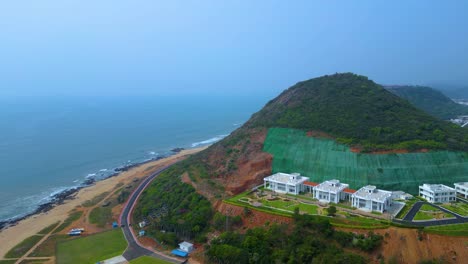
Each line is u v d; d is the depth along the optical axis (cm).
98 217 12725
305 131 13938
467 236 7650
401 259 7525
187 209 11281
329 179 11725
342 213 9400
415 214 9050
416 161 11244
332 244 8119
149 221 11544
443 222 8494
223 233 9462
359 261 7344
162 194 13062
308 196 10969
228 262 8431
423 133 12638
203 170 13800
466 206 9581
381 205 9306
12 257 9775
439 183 10831
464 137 12588
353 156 11775
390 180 10906
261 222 9581
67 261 9331
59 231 11588
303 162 12644
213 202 11119
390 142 12031
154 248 9869
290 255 7962
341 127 13400
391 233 8056
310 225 8688
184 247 9456
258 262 8188
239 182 12194
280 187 11544
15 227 12256
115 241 10488
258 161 13000
